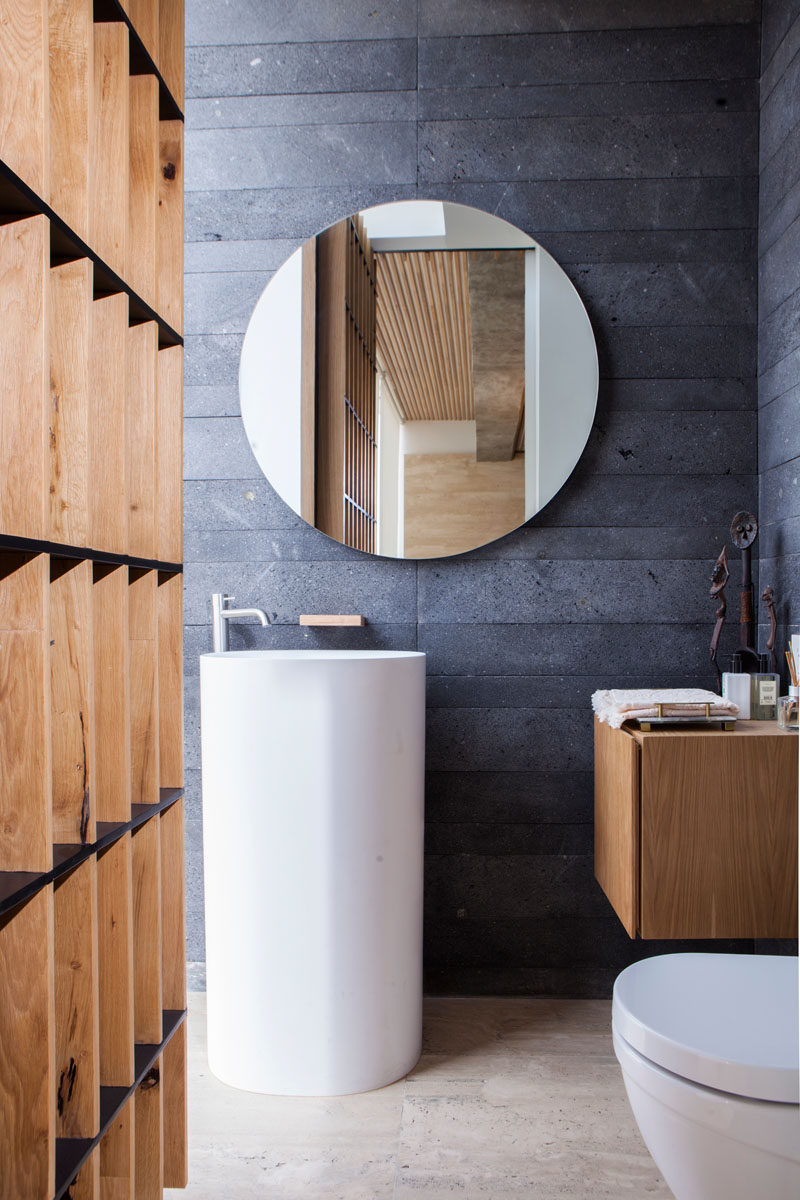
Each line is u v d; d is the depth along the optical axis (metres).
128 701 1.21
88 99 1.10
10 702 0.97
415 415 2.24
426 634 2.24
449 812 2.23
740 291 2.21
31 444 0.97
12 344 0.97
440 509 2.23
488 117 2.23
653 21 2.21
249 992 1.75
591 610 2.22
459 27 2.24
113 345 1.23
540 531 2.23
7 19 0.98
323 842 1.70
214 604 2.13
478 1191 1.46
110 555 1.18
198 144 2.27
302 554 2.27
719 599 2.10
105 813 1.22
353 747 1.71
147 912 1.34
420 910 1.87
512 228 2.22
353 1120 1.65
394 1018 1.78
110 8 1.21
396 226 2.24
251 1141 1.59
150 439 1.36
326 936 1.71
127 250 1.25
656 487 2.21
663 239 2.21
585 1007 2.14
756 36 2.19
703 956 1.37
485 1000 2.19
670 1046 1.09
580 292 2.23
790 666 1.77
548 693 2.22
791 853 1.63
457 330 2.23
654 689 2.03
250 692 1.72
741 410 2.21
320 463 2.26
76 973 1.08
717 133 2.20
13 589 0.97
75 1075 1.08
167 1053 1.45
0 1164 0.96
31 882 0.93
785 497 2.03
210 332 2.28
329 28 2.26
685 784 1.64
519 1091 1.75
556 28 2.22
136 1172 1.33
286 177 2.27
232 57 2.27
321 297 2.26
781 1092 1.03
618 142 2.22
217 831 1.78
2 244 0.97
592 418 2.20
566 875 2.21
